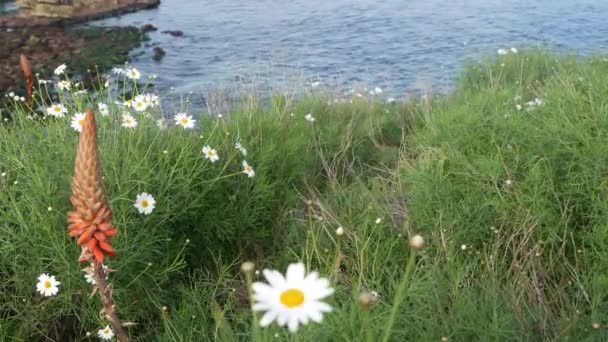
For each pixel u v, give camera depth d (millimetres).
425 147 1320
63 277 893
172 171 1013
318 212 1180
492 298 833
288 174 1291
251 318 909
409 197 1181
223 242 1114
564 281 947
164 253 988
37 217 923
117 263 891
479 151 1203
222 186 1126
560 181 1086
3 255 904
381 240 1042
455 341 755
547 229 1015
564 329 777
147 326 943
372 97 2002
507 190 1060
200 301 979
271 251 1144
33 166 992
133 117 1147
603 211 980
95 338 923
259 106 1530
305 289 402
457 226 1039
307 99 1796
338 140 1546
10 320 904
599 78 1369
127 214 954
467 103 1446
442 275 894
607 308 828
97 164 622
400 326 762
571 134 1108
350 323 708
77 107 1265
